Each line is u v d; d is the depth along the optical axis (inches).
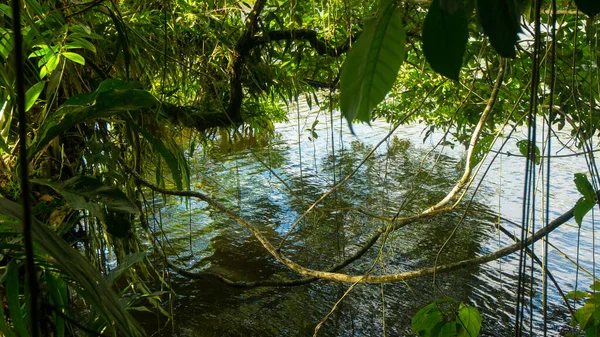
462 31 19.6
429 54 19.9
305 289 231.6
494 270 242.5
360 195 333.4
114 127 102.9
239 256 259.8
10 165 69.3
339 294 229.0
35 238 29.3
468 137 126.7
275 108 207.3
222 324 202.1
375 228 285.7
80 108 51.3
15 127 72.0
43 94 79.4
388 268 247.1
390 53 19.9
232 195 340.5
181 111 140.3
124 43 81.1
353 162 400.5
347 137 468.8
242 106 171.8
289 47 146.6
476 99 125.1
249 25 133.6
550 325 198.4
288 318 209.3
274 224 298.5
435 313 53.1
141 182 97.0
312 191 344.5
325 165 395.9
